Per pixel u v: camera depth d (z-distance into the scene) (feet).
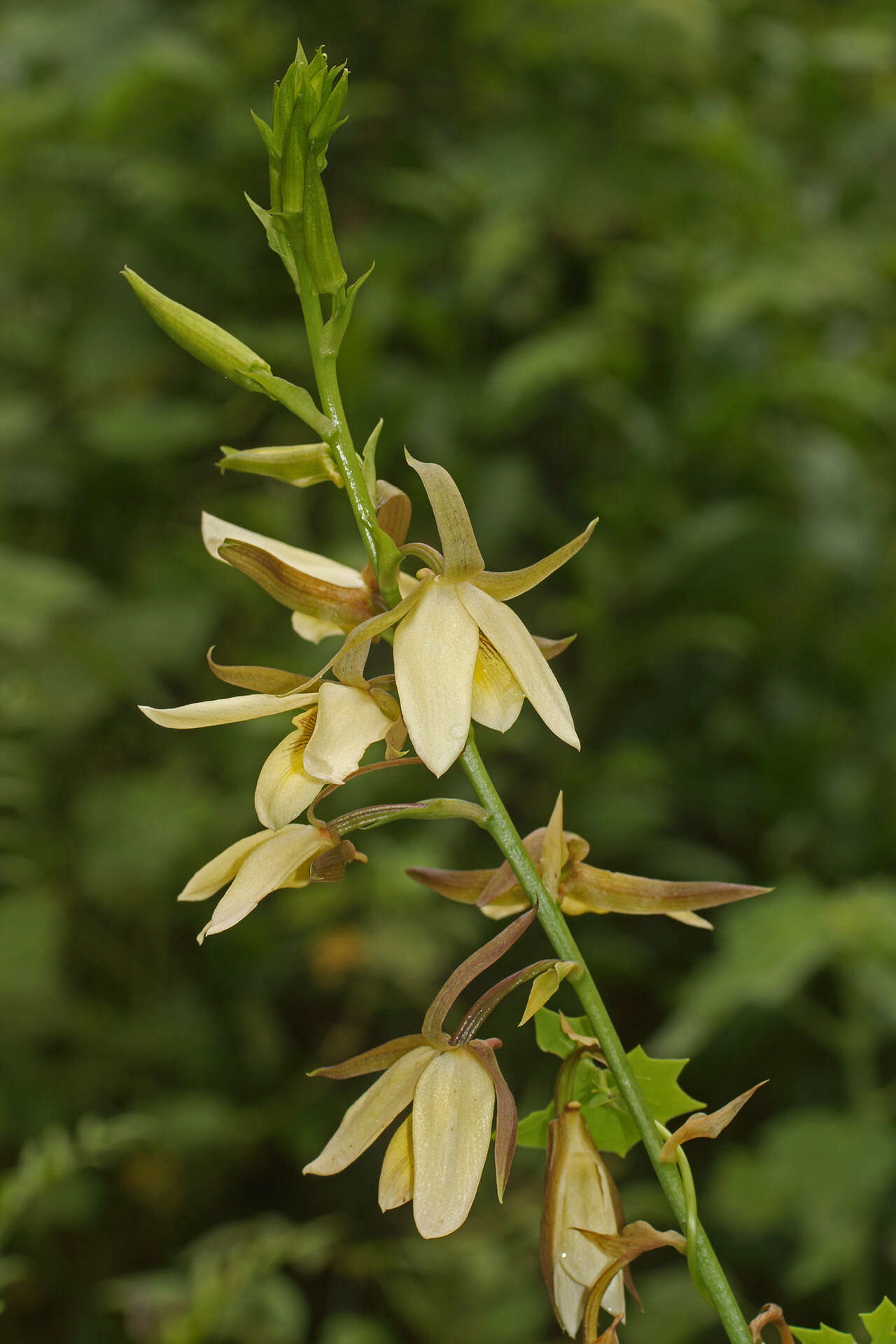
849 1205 3.37
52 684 4.47
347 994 4.82
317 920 4.49
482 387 4.73
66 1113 4.42
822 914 3.39
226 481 4.91
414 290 4.81
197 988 4.75
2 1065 4.47
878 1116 3.60
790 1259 4.08
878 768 4.58
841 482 4.80
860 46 5.03
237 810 4.50
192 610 4.55
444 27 4.79
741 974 3.28
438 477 1.85
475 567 1.86
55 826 4.73
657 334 4.91
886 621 4.60
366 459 1.91
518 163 4.70
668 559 4.46
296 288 1.91
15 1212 2.48
